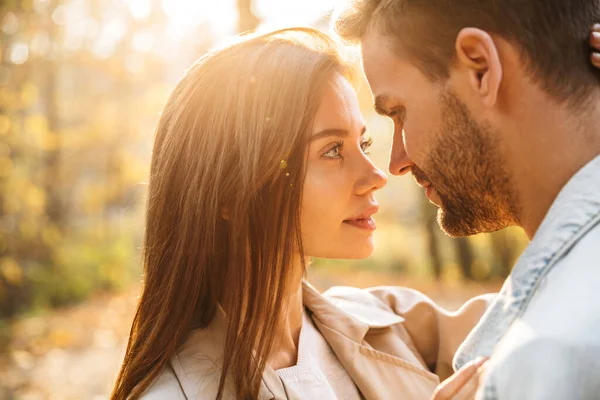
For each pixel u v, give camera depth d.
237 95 1.51
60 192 14.23
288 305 1.60
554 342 0.80
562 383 0.78
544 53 1.08
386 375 1.68
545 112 1.08
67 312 11.14
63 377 7.07
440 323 1.83
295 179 1.49
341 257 1.59
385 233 18.84
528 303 0.99
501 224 1.21
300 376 1.55
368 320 1.77
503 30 1.10
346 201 1.54
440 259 13.72
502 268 13.20
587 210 0.97
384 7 1.25
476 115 1.15
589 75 1.08
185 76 1.62
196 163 1.53
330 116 1.51
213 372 1.47
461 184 1.20
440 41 1.17
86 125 15.03
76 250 14.44
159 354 1.49
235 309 1.47
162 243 1.56
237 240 1.48
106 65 15.22
